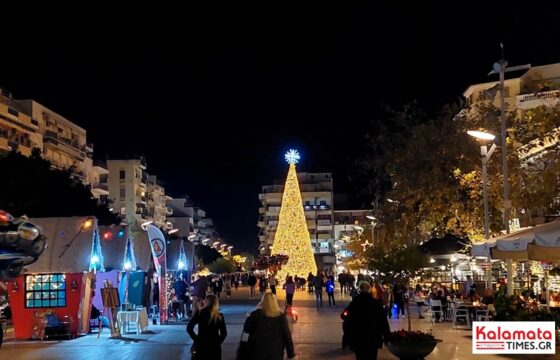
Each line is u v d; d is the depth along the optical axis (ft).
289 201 238.89
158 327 87.92
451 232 119.55
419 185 118.01
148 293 93.45
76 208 184.44
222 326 36.17
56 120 303.27
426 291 118.93
